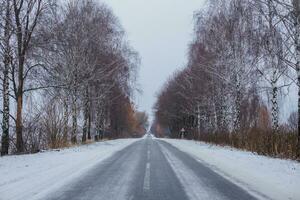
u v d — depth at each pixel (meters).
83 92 38.69
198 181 13.09
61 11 32.59
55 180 12.81
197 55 40.62
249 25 27.03
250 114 34.50
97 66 39.62
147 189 11.45
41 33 24.97
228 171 15.83
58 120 30.73
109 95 50.69
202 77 42.34
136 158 22.02
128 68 50.03
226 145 35.31
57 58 30.64
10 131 26.92
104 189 11.36
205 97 44.59
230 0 32.56
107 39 42.16
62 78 30.95
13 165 16.66
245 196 10.44
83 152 25.92
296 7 17.59
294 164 17.72
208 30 35.19
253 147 27.84
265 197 10.30
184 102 68.50
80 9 36.78
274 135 23.58
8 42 22.98
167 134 117.38
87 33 36.34
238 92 32.44
